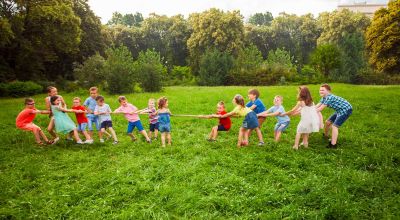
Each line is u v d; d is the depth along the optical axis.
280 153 7.90
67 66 43.47
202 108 15.59
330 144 8.41
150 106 9.88
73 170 7.18
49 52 35.97
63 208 5.40
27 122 9.32
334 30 67.25
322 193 5.55
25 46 31.66
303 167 7.04
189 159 7.70
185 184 6.18
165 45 72.38
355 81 45.66
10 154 8.39
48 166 7.48
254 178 6.45
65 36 34.28
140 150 8.58
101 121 9.43
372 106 14.94
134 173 6.82
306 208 5.20
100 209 5.36
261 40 81.19
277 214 4.99
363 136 9.41
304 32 80.44
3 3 30.41
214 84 45.62
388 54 37.66
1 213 5.18
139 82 29.89
